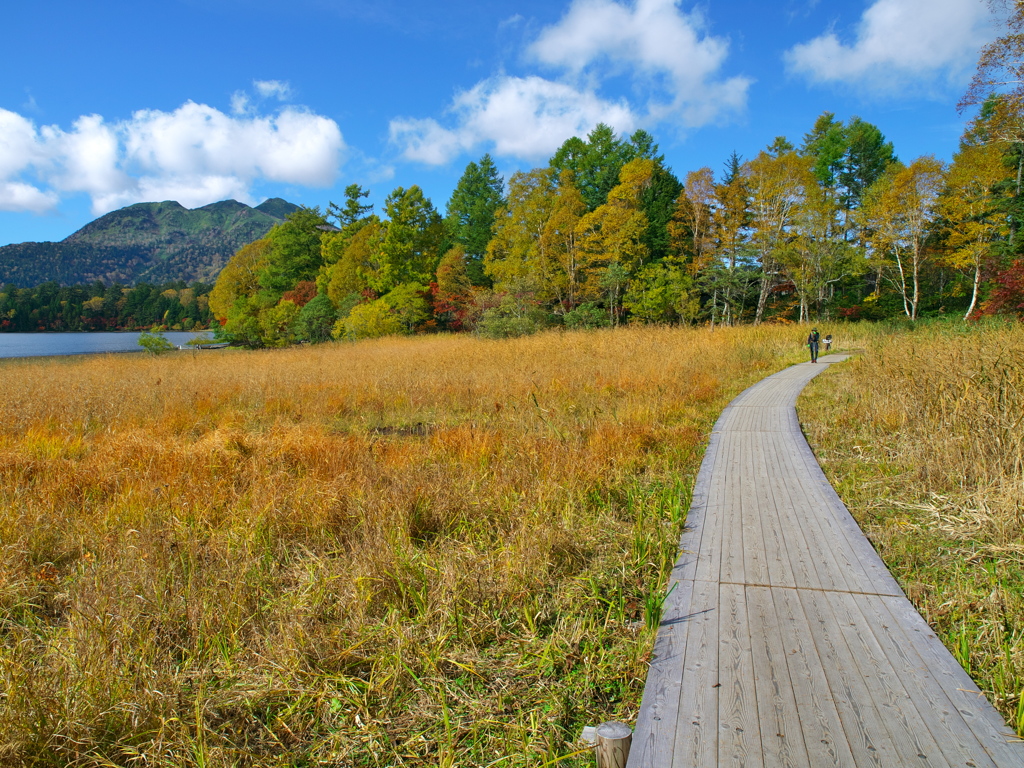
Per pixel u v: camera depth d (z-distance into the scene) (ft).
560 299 134.62
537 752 8.30
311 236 197.77
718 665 9.41
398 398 38.09
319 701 9.42
